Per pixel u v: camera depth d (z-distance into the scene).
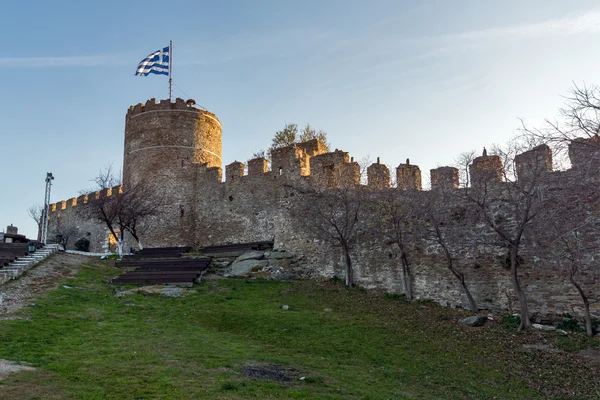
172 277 24.83
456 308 21.58
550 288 19.61
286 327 17.41
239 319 18.22
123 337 14.84
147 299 21.34
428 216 23.50
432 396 12.12
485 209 21.48
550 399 12.76
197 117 42.31
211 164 42.53
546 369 14.66
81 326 15.81
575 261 18.03
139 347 13.66
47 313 17.09
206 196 38.91
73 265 28.02
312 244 28.31
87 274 26.00
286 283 25.47
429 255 23.22
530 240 20.34
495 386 13.44
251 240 35.06
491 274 21.33
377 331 17.66
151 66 42.91
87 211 48.16
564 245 18.89
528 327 17.98
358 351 15.41
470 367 14.72
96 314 17.89
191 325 17.41
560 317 18.89
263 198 35.12
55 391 9.67
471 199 20.22
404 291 23.69
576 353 15.69
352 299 22.52
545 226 18.91
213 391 10.18
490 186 21.97
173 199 39.78
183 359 12.59
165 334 15.61
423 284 23.11
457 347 16.38
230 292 23.14
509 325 18.34
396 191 24.72
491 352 15.95
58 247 32.09
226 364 12.38
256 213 35.28
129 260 31.61
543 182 19.53
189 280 24.48
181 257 32.28
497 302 20.94
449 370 14.39
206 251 34.34
